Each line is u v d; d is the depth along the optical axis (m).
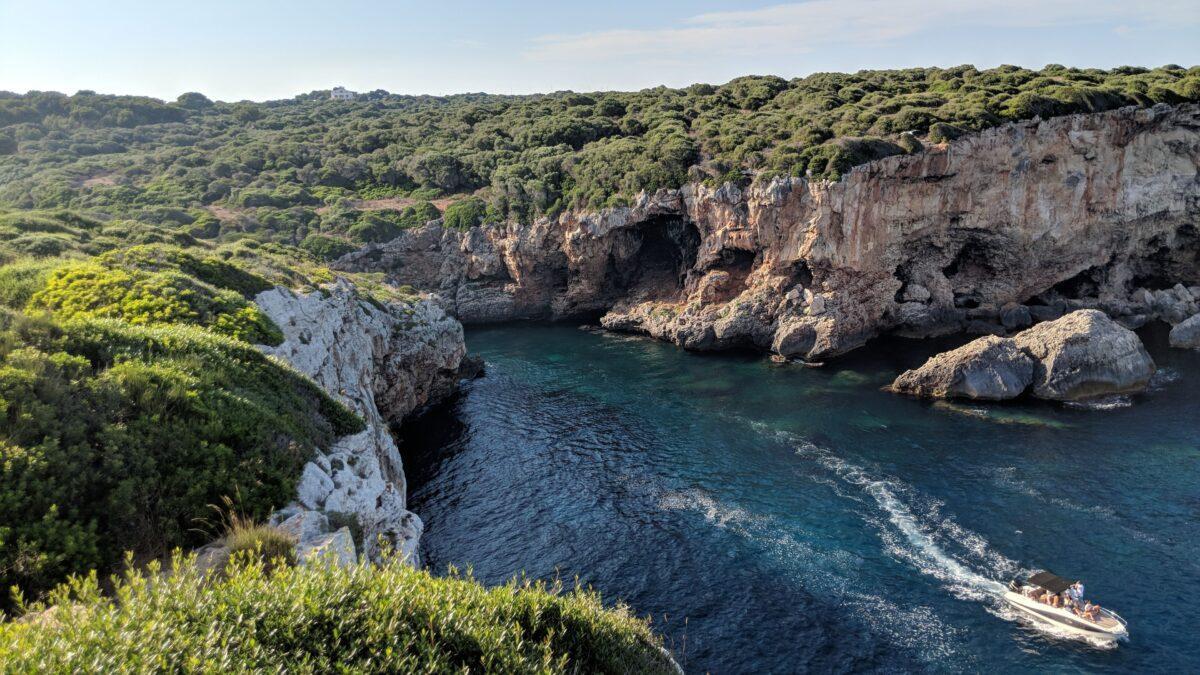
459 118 126.31
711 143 80.56
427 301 63.53
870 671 25.25
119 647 7.50
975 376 52.59
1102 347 51.88
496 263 90.06
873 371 61.75
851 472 41.22
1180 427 45.38
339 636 9.09
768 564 32.03
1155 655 25.30
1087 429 45.91
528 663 10.48
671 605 29.44
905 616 28.05
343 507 16.03
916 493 38.09
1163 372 56.28
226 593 9.16
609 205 81.25
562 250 86.81
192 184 101.25
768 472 41.84
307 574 10.09
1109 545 32.09
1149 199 70.50
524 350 75.88
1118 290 74.31
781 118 81.75
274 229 89.12
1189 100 70.25
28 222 44.22
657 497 39.28
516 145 105.44
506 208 89.94
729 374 63.25
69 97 144.00
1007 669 25.09
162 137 131.50
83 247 40.25
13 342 14.95
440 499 40.03
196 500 13.38
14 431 12.41
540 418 53.66
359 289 56.56
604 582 31.23
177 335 19.50
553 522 36.84
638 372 65.44
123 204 91.56
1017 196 68.19
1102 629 25.94
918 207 67.75
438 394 59.69
